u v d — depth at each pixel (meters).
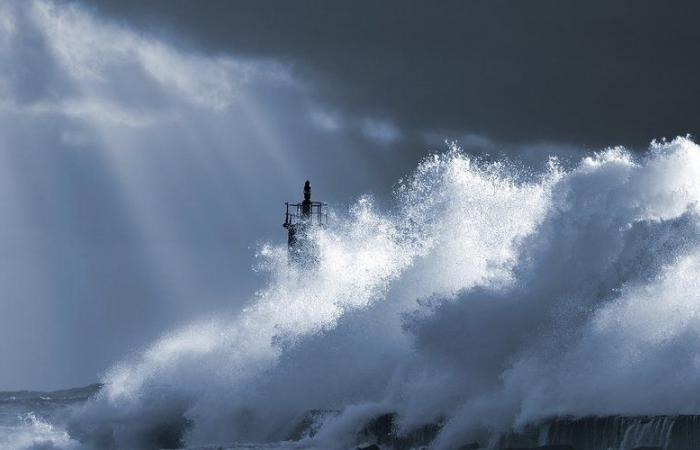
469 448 86.75
